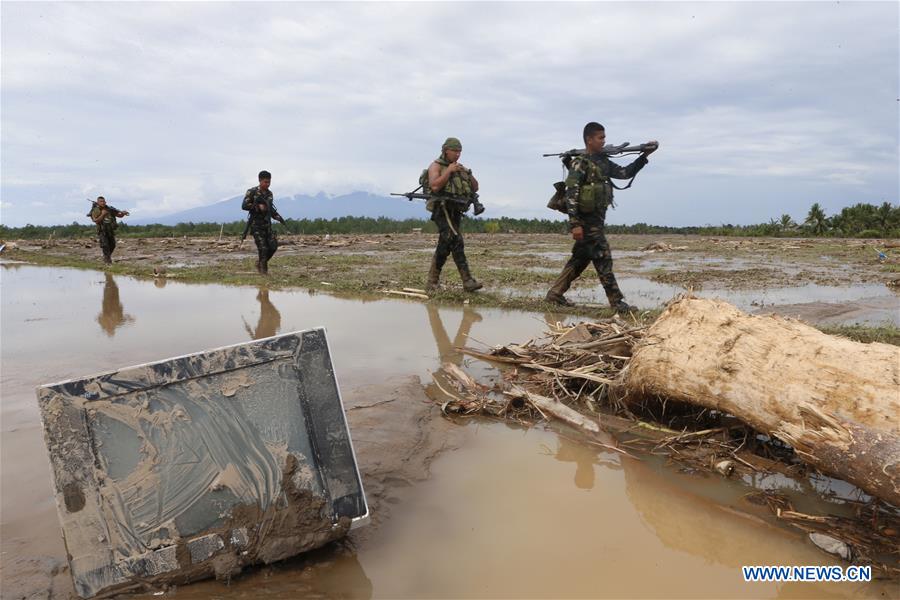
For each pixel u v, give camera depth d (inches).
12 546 92.8
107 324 274.4
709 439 134.1
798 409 108.0
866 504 107.4
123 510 81.4
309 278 452.4
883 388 101.0
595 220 281.3
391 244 1026.1
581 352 185.2
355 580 87.0
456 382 177.3
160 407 84.7
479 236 1328.7
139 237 1400.1
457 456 131.0
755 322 130.1
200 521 84.8
